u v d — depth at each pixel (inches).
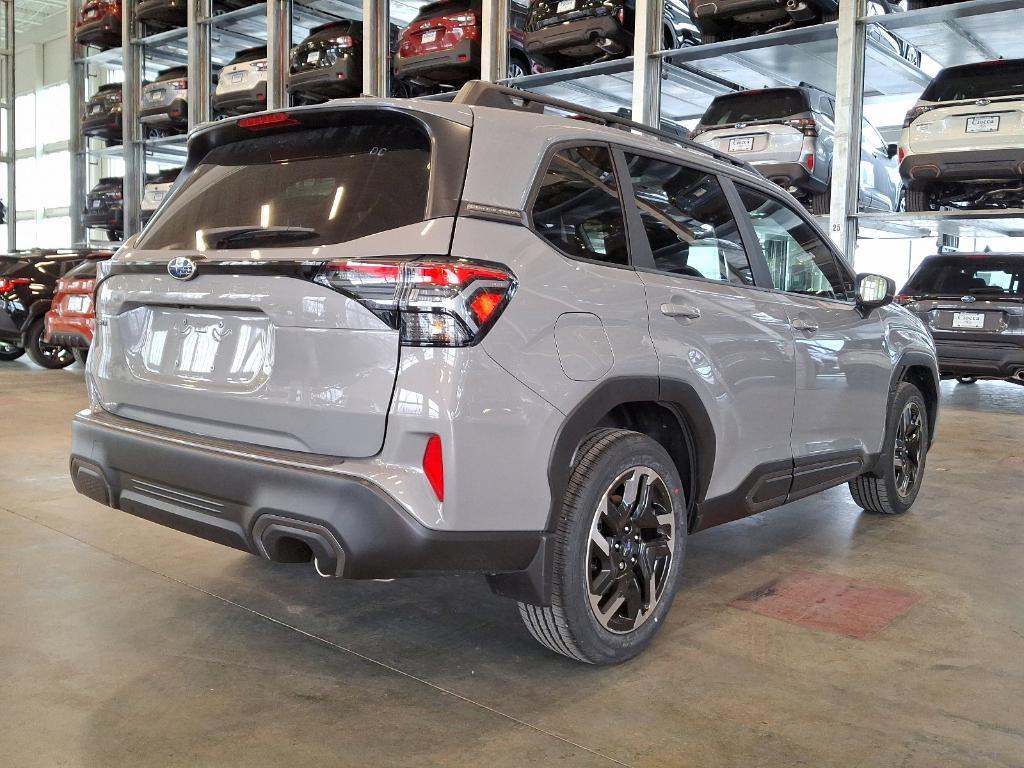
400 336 81.3
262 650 102.8
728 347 113.7
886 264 678.5
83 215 604.7
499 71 391.5
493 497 84.4
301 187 94.6
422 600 120.1
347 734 83.7
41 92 1064.8
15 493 173.3
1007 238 525.3
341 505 80.4
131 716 86.5
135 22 575.8
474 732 84.6
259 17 508.1
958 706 92.4
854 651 106.3
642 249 105.4
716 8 336.2
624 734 84.9
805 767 79.7
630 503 99.7
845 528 163.8
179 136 544.4
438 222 84.7
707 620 115.6
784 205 137.0
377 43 432.5
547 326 88.4
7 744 80.7
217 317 93.6
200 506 91.0
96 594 119.8
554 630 95.0
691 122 505.4
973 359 322.0
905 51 365.1
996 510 179.6
